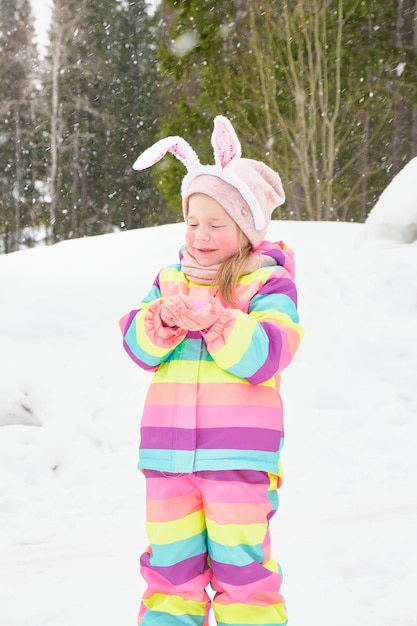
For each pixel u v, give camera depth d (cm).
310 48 2136
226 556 242
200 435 245
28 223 3972
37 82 3922
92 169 3856
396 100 2547
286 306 255
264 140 2275
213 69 2348
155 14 3984
